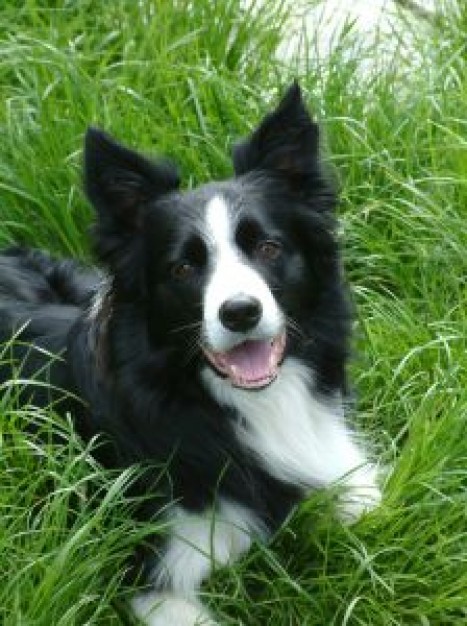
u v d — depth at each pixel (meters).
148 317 4.47
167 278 4.40
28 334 5.12
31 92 6.42
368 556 4.43
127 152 4.50
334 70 6.80
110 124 6.21
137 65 6.70
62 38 6.91
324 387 4.74
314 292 4.55
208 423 4.55
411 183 6.09
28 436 4.72
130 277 4.52
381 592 4.56
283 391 4.61
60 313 5.20
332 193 4.64
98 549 4.36
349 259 6.06
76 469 4.58
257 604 4.52
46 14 7.20
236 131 6.39
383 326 5.59
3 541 4.29
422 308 5.91
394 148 6.39
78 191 6.05
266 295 4.21
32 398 4.94
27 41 6.86
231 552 4.63
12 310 5.25
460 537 4.70
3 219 6.14
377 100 6.56
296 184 4.59
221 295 4.16
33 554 4.29
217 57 6.97
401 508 4.68
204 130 6.23
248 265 4.30
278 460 4.66
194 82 6.57
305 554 4.73
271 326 4.21
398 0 8.05
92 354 4.68
